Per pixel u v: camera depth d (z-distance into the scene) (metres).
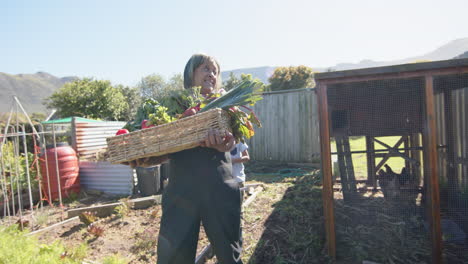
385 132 3.49
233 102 1.71
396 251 3.11
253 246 3.35
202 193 1.68
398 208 4.01
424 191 3.87
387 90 3.38
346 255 3.09
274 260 3.04
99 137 7.79
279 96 9.58
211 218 1.69
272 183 6.75
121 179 6.61
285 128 9.52
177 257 1.63
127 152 1.68
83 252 3.15
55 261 2.48
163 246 1.65
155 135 1.65
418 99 3.29
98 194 6.61
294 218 4.11
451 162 3.81
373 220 3.84
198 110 1.83
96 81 18.22
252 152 10.02
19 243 2.71
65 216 5.03
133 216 4.68
